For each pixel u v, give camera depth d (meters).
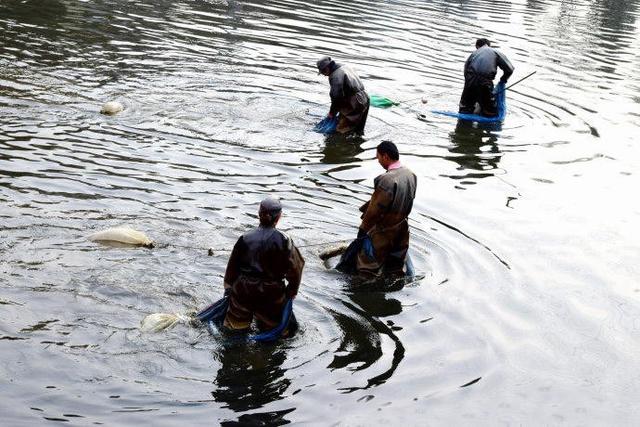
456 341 7.18
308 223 9.35
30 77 13.37
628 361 7.16
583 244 9.67
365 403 6.11
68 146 10.66
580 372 6.89
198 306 7.24
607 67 20.44
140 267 7.75
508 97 16.66
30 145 10.49
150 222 8.73
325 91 15.06
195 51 16.81
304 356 6.72
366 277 8.31
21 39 15.76
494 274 8.61
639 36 25.94
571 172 12.42
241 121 12.79
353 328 7.25
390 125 13.83
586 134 14.59
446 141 13.37
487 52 14.82
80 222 8.49
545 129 14.70
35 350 6.29
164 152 10.98
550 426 6.07
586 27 26.59
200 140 11.68
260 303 6.94
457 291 8.14
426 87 16.52
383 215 8.22
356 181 10.90
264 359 6.61
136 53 15.97
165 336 6.72
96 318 6.83
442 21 24.36
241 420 5.77
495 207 10.59
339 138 12.73
